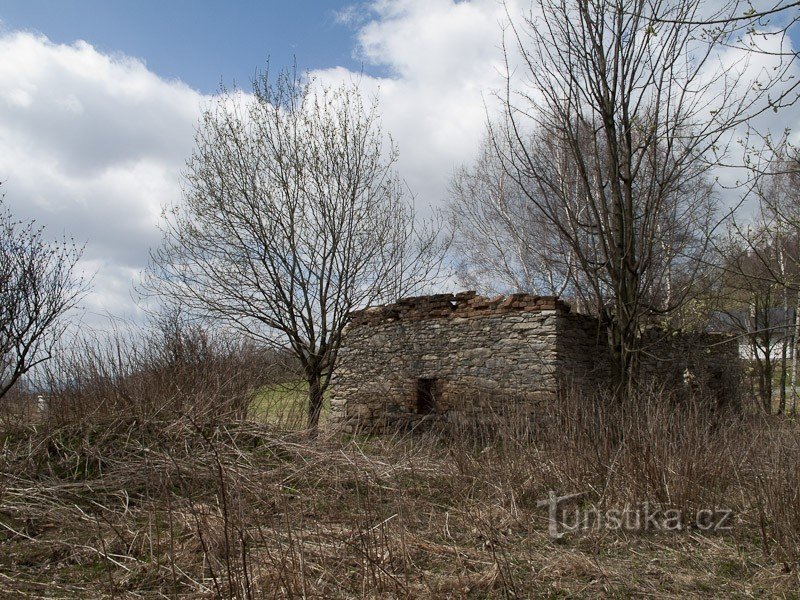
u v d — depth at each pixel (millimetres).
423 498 5934
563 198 9461
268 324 13734
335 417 14320
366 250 14219
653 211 10211
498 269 21859
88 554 4531
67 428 6793
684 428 6430
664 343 13109
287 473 6016
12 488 5508
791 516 5039
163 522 4992
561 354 11609
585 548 5160
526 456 6809
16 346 7969
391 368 13672
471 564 4551
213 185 13914
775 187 10352
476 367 12398
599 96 8906
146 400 7445
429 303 13344
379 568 4004
